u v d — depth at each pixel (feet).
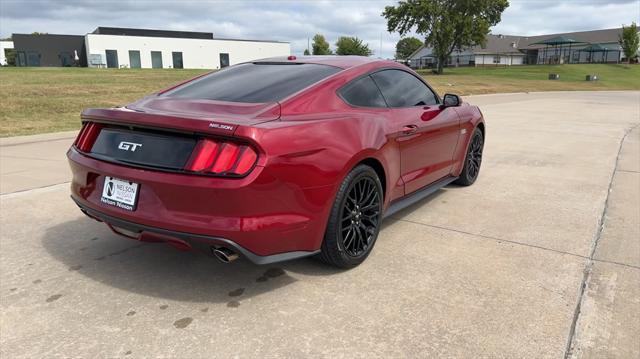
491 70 219.41
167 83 72.84
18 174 19.89
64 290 9.72
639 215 14.53
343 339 8.05
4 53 247.91
